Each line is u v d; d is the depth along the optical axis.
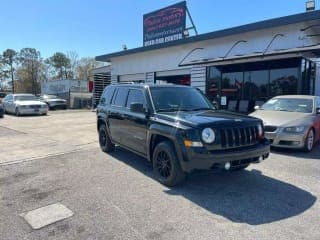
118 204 4.56
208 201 4.65
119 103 7.47
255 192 5.01
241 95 14.46
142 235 3.63
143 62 21.03
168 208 4.40
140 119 6.16
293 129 7.59
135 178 5.84
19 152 8.40
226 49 15.47
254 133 5.21
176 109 6.03
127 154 8.02
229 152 4.77
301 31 12.57
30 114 22.06
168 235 3.62
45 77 75.75
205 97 6.90
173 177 5.15
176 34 19.48
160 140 5.68
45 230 3.79
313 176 5.83
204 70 16.30
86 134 11.91
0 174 6.23
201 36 15.99
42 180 5.79
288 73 12.60
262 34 13.89
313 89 13.67
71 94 33.00
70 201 4.71
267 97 13.37
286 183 5.44
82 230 3.77
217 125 4.84
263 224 3.87
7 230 3.80
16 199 4.83
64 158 7.62
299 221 3.94
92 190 5.18
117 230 3.76
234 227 3.80
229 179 5.69
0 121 17.27
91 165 6.88
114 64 23.95
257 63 13.73
